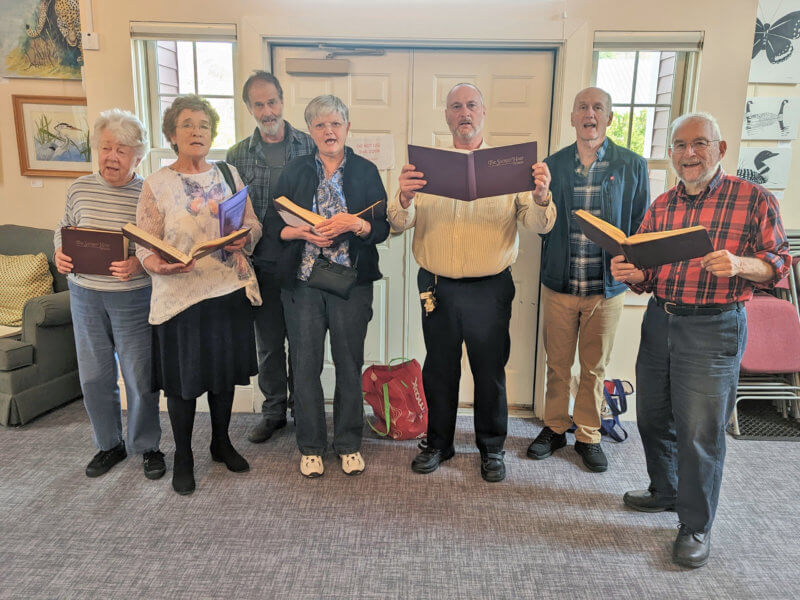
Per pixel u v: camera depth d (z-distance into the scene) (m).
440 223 2.28
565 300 2.54
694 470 1.89
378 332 3.19
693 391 1.87
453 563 1.91
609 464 2.59
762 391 3.05
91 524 2.08
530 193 2.23
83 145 3.40
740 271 1.70
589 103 2.34
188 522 2.11
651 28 2.68
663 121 2.88
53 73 3.33
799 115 3.05
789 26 2.97
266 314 2.63
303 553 1.94
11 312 3.17
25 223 3.53
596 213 2.44
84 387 2.35
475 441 2.58
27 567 1.85
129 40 2.78
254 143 2.57
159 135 2.99
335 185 2.31
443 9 2.70
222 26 2.74
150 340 2.33
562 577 1.85
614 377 3.03
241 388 3.09
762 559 1.95
